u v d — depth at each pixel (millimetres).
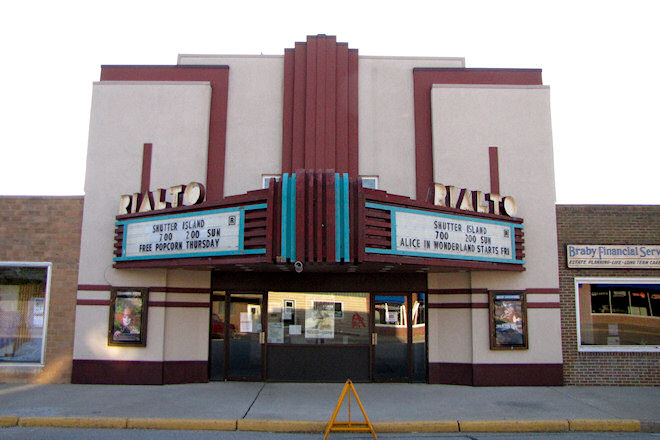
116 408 11656
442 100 15602
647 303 15062
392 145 15727
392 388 14305
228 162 15641
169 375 14641
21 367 14672
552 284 14898
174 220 13164
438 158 15352
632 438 10141
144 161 15352
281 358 15234
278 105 15938
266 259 11305
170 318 14844
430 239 12438
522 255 14570
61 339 14766
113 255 14859
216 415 11102
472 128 15484
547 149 15398
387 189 15531
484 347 14656
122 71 16062
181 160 15367
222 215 12242
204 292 15219
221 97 15930
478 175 15289
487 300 14812
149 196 14078
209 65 16062
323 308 15430
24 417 10812
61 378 14633
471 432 10617
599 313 15008
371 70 16109
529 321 14781
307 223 11328
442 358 15008
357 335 15305
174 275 15000
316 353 15258
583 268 15023
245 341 15336
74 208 15180
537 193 15227
